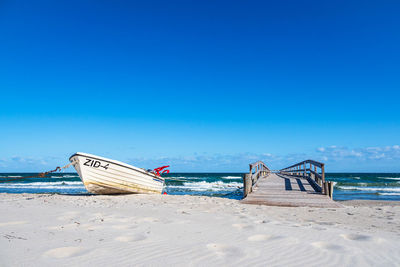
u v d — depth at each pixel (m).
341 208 6.84
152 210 5.75
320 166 9.79
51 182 34.44
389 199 16.25
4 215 4.55
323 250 2.62
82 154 9.27
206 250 2.61
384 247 2.73
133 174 10.72
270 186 12.18
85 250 2.53
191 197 9.73
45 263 2.15
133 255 2.42
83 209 5.68
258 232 3.45
